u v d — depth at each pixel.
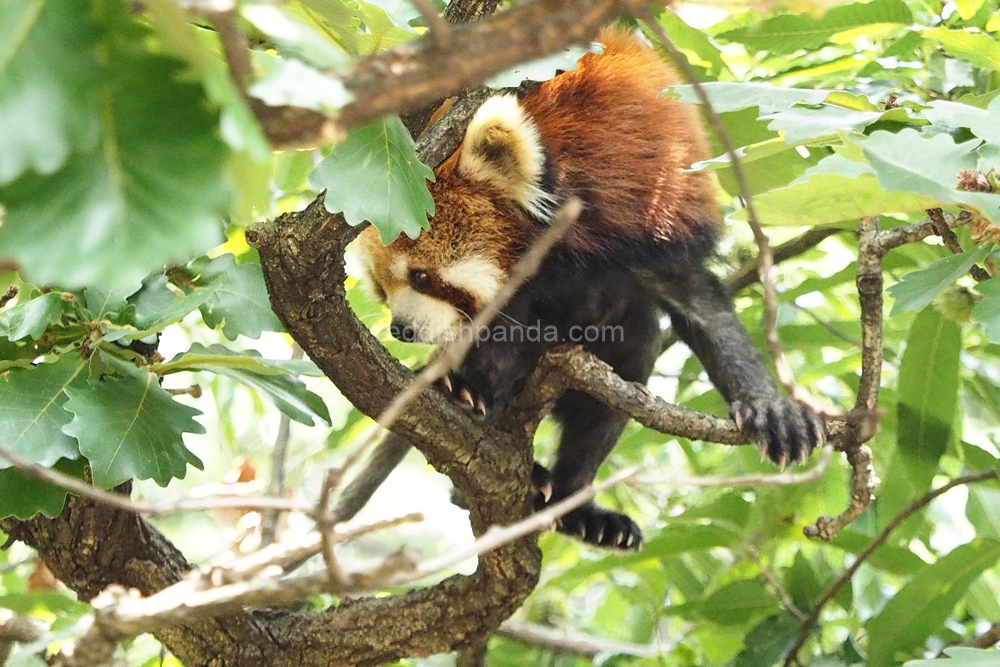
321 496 1.48
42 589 4.16
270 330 2.92
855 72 3.94
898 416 3.63
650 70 3.80
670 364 5.98
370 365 2.76
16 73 0.93
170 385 4.93
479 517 3.04
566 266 3.64
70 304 2.61
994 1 3.78
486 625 3.06
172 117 0.98
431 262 3.60
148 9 0.96
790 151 3.54
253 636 2.96
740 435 3.31
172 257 0.95
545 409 3.04
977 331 3.95
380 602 3.10
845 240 4.59
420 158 2.64
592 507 4.23
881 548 3.66
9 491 2.33
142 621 1.77
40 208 0.95
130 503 1.58
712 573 4.50
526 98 3.68
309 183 2.08
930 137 2.54
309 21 1.72
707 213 3.84
